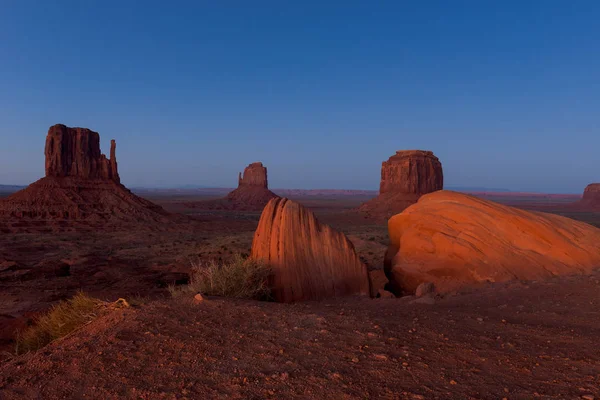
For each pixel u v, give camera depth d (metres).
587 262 10.32
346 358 4.68
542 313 6.65
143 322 6.19
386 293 10.59
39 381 4.40
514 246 10.69
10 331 10.66
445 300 8.52
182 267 27.42
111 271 25.22
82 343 5.46
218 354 4.93
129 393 4.01
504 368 4.26
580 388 3.64
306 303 8.95
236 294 9.17
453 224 11.35
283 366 4.52
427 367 4.34
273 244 10.48
